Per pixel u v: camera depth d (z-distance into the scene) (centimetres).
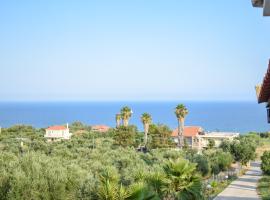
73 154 4231
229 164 5672
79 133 9881
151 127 8581
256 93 1141
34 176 1814
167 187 2094
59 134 9194
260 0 505
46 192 1775
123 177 2394
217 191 4097
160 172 2142
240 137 8881
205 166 4412
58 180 1841
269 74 824
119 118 8662
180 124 7931
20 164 1906
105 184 1706
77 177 2058
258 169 6519
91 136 8544
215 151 6181
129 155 4044
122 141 6956
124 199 1638
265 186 4391
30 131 9350
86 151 4400
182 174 2173
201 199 2261
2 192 1742
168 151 4844
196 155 4619
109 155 4191
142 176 2095
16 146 5141
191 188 2178
